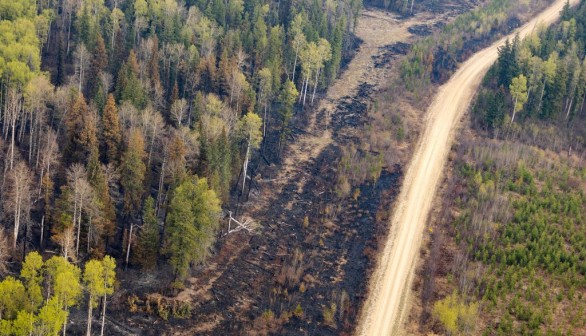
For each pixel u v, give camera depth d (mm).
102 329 77812
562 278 90312
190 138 100062
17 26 119688
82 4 134000
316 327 87562
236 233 103750
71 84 110250
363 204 111438
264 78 122438
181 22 136375
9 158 97875
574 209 101938
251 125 110188
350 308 90750
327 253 101438
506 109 132000
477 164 117250
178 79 123812
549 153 121625
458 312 84625
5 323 66188
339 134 131875
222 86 121688
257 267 97812
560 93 128250
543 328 83375
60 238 82625
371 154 123750
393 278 95812
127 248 90500
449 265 95812
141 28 135250
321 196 114312
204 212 87750
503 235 98000
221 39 130625
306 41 138375
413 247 101375
